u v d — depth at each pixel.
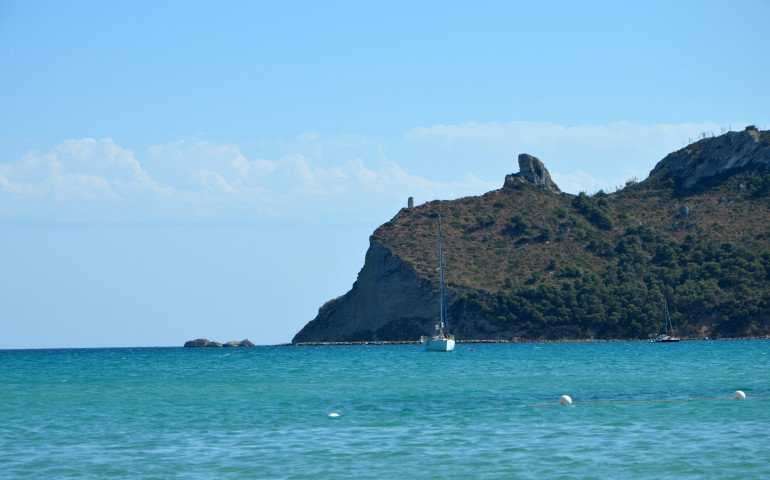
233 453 65.12
